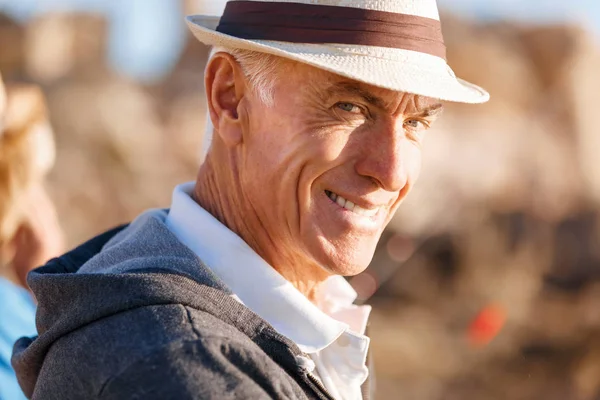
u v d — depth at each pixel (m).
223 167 2.14
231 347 1.72
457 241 8.71
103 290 1.83
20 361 2.02
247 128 2.07
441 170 8.84
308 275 2.18
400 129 2.01
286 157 2.00
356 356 2.12
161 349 1.69
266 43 1.99
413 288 8.62
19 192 3.14
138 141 9.27
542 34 11.36
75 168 8.81
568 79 10.84
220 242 2.06
